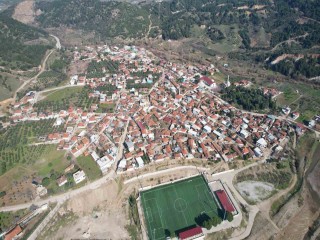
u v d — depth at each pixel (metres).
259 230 175.88
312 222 181.62
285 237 173.88
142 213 187.62
